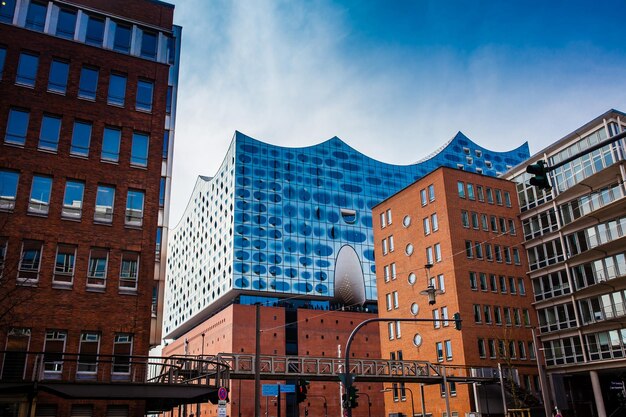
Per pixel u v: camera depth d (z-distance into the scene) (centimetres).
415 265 5634
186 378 3478
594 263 4966
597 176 4878
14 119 3016
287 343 9588
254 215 10544
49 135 3070
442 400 5016
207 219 12112
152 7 3600
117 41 3434
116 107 3284
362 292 10994
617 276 4691
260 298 10394
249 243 10312
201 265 12144
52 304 2808
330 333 9975
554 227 5409
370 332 10300
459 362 4872
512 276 5453
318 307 10681
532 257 5609
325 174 11569
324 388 9312
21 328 2712
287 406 9006
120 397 2345
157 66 3484
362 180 11944
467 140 13962
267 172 10981
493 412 4569
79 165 3088
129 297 2989
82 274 2922
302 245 10762
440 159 13250
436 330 5209
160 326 3622
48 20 3269
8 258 2720
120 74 3369
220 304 11075
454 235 5250
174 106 4212
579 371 4909
